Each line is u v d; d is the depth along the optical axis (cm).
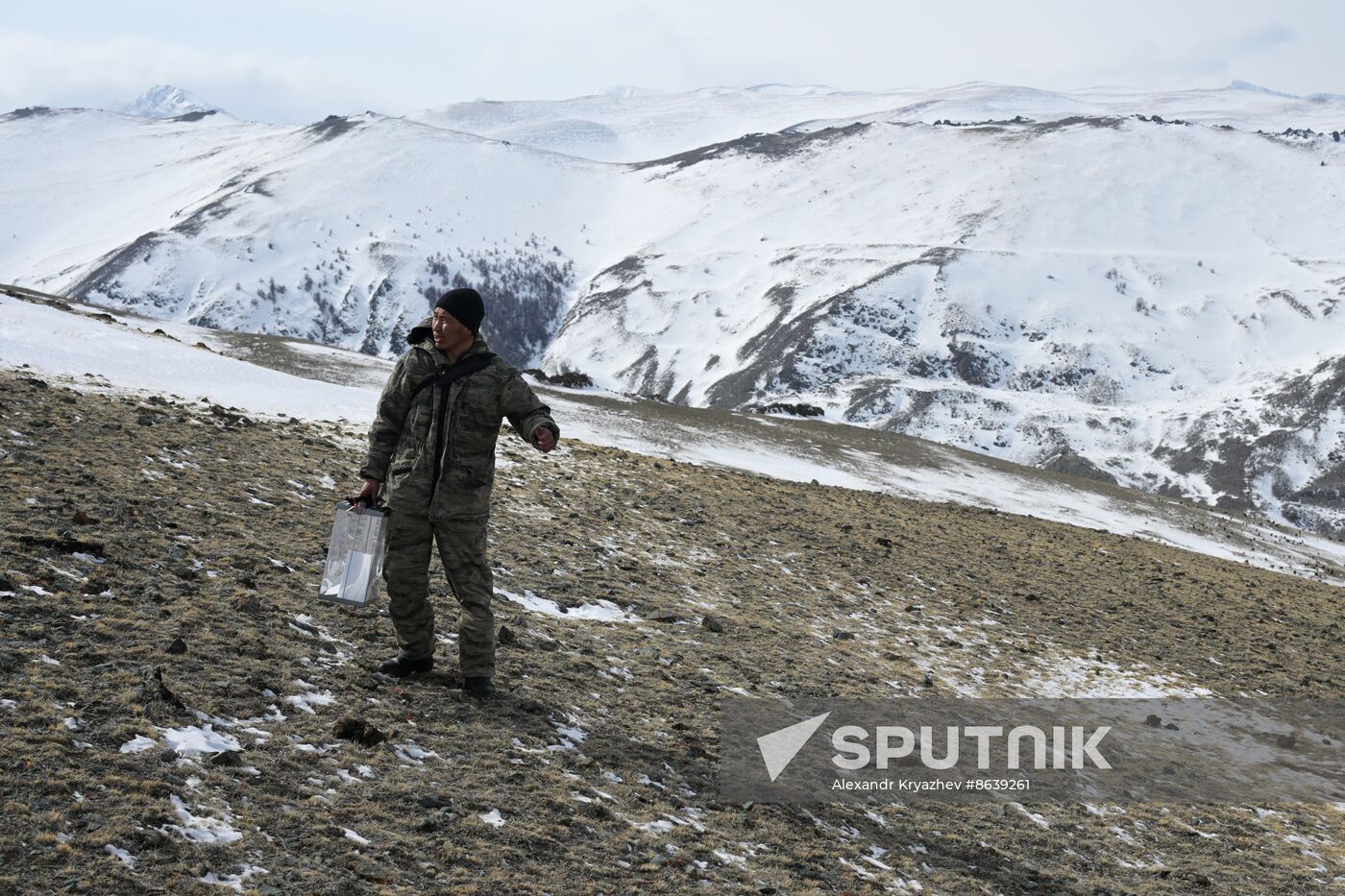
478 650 716
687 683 920
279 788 532
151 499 1048
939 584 1783
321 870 469
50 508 919
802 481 3186
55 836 443
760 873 583
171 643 670
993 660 1367
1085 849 784
